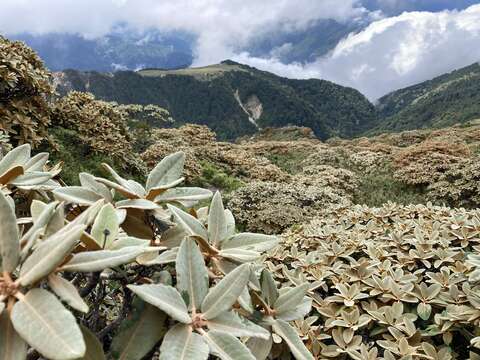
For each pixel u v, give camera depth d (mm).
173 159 1333
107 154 7582
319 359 1977
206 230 1183
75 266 784
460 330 1970
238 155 17391
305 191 9609
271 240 1192
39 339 627
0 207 774
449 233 2992
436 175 11867
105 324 1431
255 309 1219
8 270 747
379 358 1893
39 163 1440
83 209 1223
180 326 871
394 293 2223
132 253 827
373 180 13930
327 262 2754
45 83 6375
